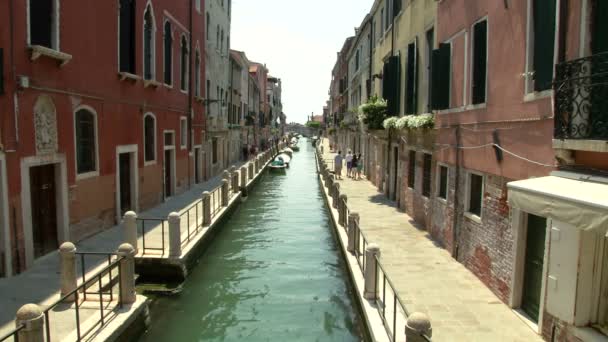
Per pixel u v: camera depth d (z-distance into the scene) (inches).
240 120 1395.2
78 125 377.1
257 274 395.2
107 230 419.8
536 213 178.5
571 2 191.0
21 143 297.9
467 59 320.5
